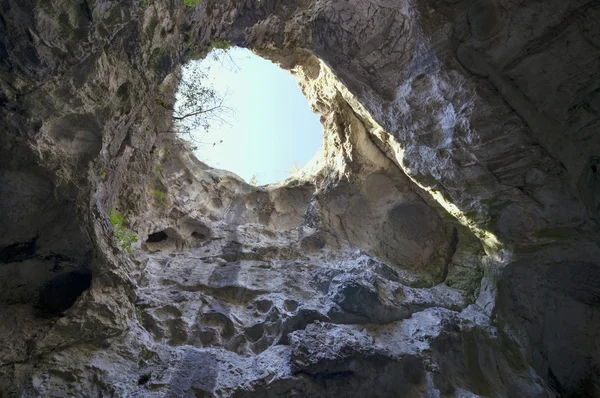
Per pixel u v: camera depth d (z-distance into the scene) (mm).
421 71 6758
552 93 6160
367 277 8242
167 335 7059
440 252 9875
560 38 5680
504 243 8242
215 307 7875
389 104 7789
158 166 9656
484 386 7000
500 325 8078
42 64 4273
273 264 9328
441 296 8727
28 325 5445
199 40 6824
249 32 7305
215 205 11164
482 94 6266
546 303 8445
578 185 6930
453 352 7211
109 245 6418
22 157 4973
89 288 6027
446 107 6836
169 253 9516
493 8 5656
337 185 10328
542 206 7332
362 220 10328
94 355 5555
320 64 10047
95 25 4367
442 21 5980
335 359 6262
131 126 6855
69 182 5465
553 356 8383
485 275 8906
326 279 8727
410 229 10086
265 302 8117
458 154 7270
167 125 8703
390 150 9539
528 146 6621
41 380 4961
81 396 4984
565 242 7742
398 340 7137
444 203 8797
